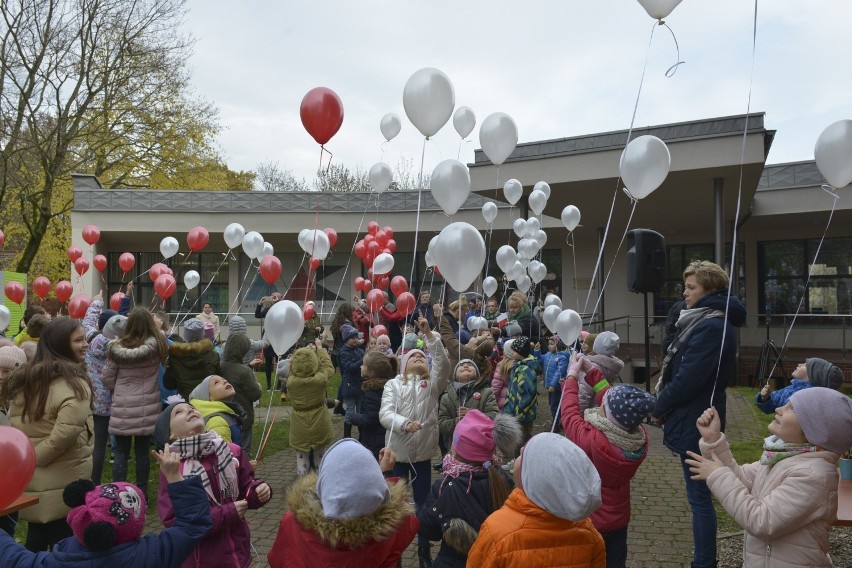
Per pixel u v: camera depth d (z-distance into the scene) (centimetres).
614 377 487
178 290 1950
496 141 496
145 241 1894
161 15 2041
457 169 405
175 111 2272
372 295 782
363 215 1698
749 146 916
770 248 1658
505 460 291
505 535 200
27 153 1877
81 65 1933
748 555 244
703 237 1720
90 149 2031
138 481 476
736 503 233
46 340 335
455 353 584
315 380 517
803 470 224
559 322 482
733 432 730
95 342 505
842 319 1391
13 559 194
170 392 575
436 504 262
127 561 199
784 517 221
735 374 1237
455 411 459
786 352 1349
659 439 734
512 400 539
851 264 1541
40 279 904
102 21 1939
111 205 1752
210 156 2486
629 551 404
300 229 1766
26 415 322
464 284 333
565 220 828
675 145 959
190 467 254
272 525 460
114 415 461
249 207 1775
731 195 1171
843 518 284
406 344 617
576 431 282
